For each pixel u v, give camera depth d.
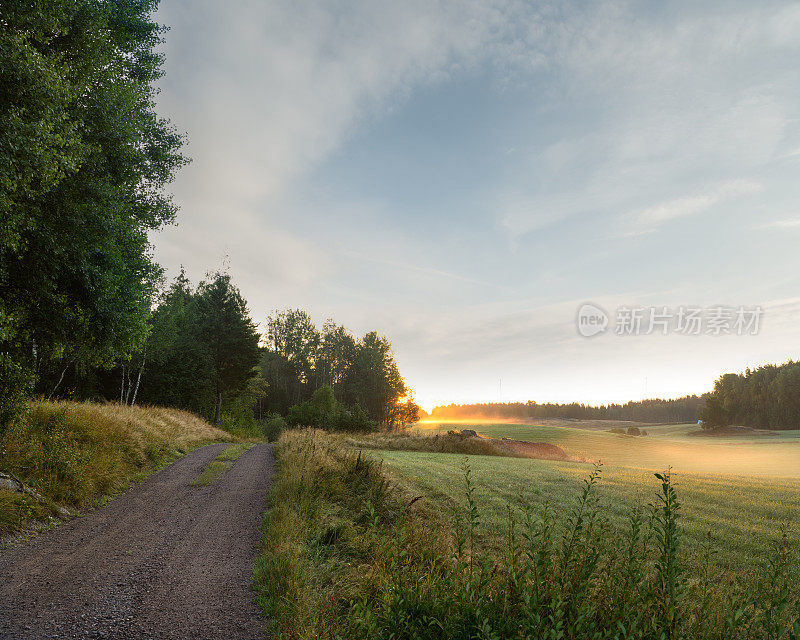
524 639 2.92
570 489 16.45
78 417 13.70
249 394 62.09
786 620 3.20
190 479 13.60
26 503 8.59
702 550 8.36
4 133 7.98
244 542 7.89
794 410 130.62
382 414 90.12
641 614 3.11
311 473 12.00
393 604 3.53
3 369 9.64
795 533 11.31
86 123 11.62
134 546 7.62
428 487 14.72
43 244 9.98
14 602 5.39
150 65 18.72
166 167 20.20
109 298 11.81
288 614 4.83
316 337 96.69
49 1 9.64
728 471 34.34
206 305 53.47
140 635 4.71
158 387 43.69
